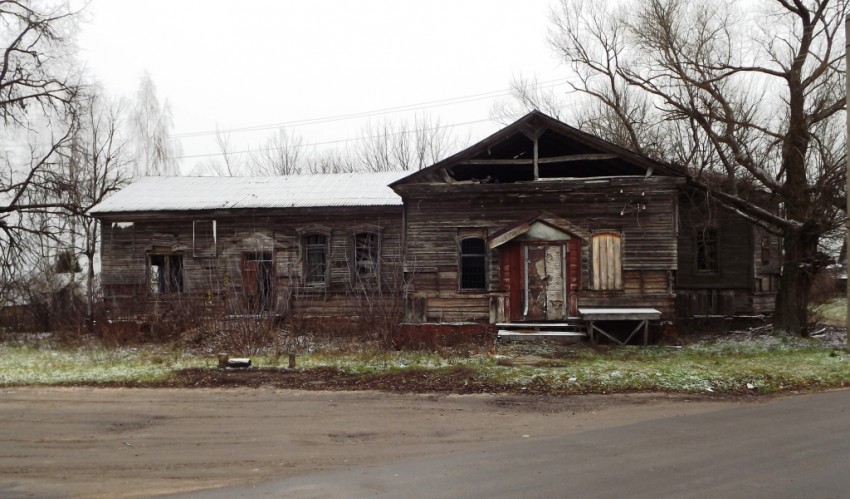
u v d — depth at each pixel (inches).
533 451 289.3
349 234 866.1
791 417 344.8
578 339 671.8
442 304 745.0
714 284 908.0
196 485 252.2
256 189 944.9
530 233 732.7
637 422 342.6
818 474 244.8
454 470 262.8
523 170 831.1
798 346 653.3
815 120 686.5
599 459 272.7
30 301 1005.8
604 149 716.7
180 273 911.0
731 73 725.9
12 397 453.4
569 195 730.8
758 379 447.8
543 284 727.7
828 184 669.9
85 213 991.0
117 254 911.0
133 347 746.2
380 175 994.7
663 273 716.0
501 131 717.3
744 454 274.5
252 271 884.0
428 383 469.7
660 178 714.2
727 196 709.3
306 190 924.6
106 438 332.8
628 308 715.4
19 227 1023.6
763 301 911.7
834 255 798.5
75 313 927.0
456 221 749.3
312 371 524.7
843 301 1299.2
